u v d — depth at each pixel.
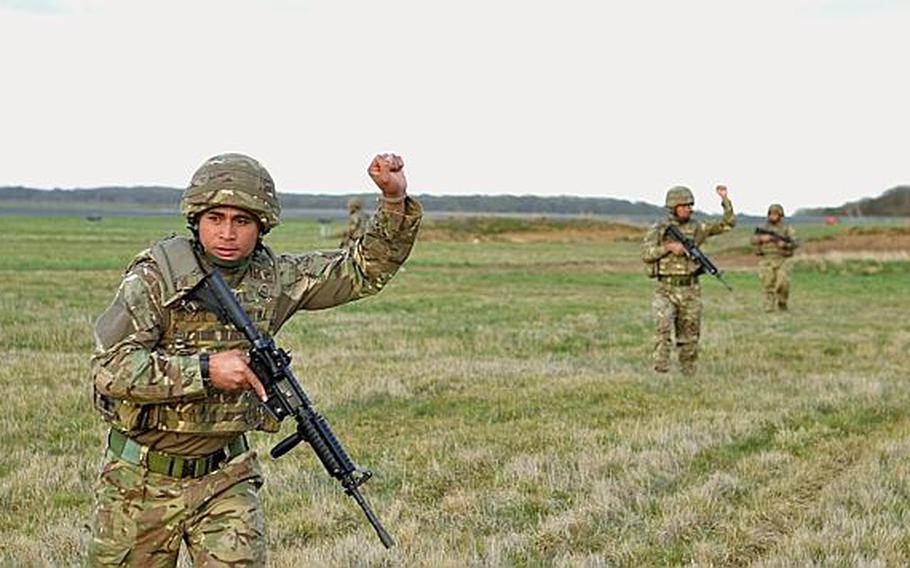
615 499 7.61
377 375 13.08
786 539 6.86
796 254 46.69
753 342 17.64
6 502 7.61
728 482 8.09
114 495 4.21
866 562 6.30
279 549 6.61
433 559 6.33
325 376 12.95
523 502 7.66
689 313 13.70
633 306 24.94
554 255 52.91
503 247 61.53
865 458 9.06
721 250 51.38
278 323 4.40
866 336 18.92
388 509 7.48
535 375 13.38
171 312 4.11
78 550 6.43
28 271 31.81
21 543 6.57
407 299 26.02
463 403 11.59
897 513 7.43
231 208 4.11
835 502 7.66
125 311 4.07
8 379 12.34
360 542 6.57
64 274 30.67
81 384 12.16
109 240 53.97
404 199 4.41
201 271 4.14
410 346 16.38
